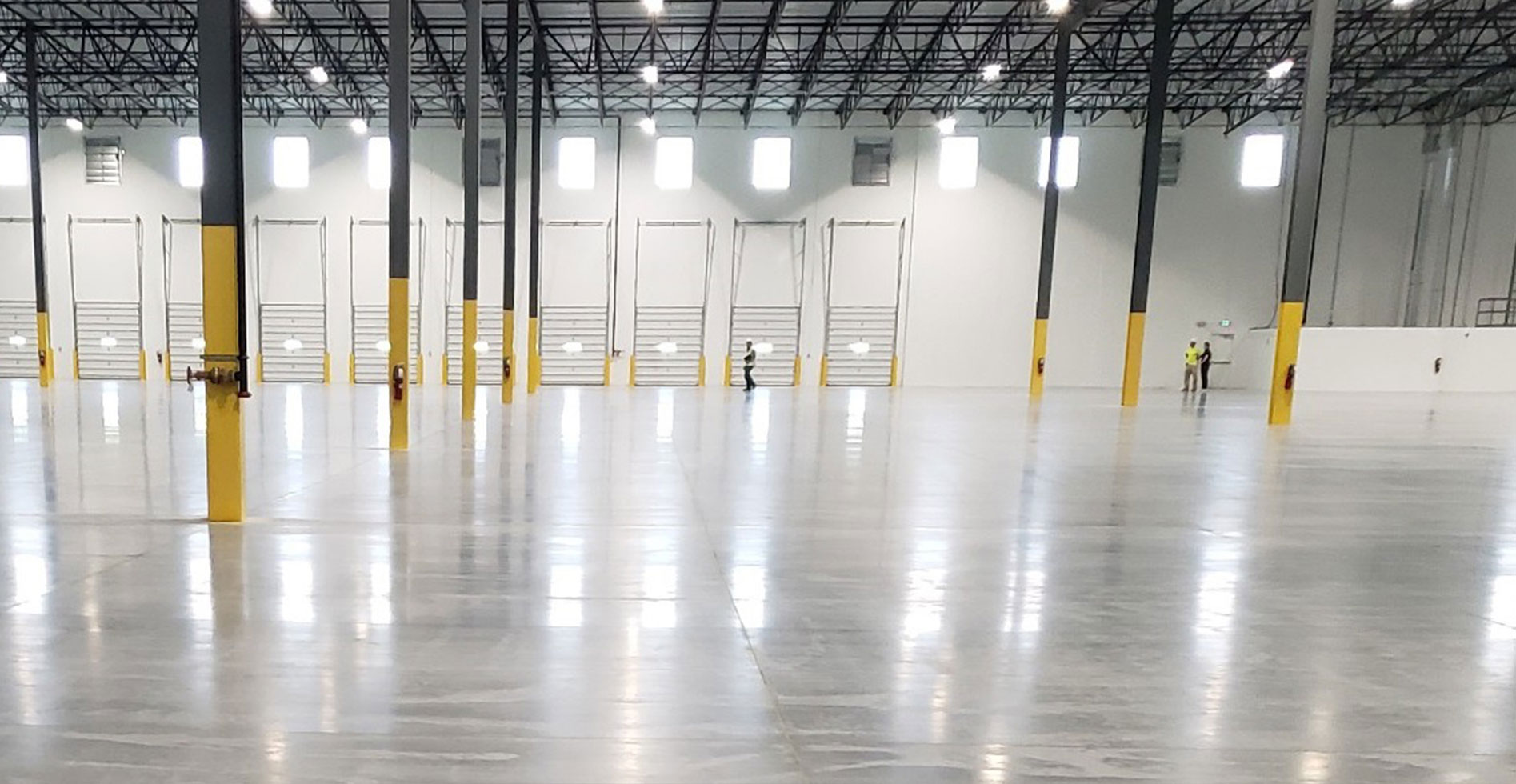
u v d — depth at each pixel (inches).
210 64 181.5
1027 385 940.6
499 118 894.4
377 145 893.8
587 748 88.0
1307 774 86.3
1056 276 929.5
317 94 839.1
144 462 283.9
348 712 95.0
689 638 121.1
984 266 928.3
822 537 187.5
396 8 324.2
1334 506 232.1
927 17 739.4
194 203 892.6
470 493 235.6
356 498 225.1
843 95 853.2
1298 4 695.7
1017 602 140.9
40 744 86.7
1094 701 102.3
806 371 937.5
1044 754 88.8
